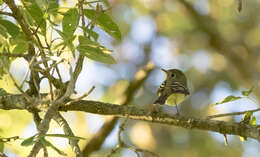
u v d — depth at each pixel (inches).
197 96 789.9
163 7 775.7
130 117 263.6
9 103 270.5
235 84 816.9
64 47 230.5
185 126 254.4
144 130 741.9
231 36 821.2
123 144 238.2
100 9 266.7
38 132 197.3
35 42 229.9
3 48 271.7
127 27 745.6
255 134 238.2
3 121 436.8
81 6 256.4
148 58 749.9
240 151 679.7
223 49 804.6
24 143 181.2
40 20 244.1
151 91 690.8
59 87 267.0
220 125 247.6
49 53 231.5
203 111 768.3
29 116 447.5
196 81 801.6
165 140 743.1
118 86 603.2
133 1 732.0
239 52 813.2
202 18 791.7
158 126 749.3
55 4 269.3
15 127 441.4
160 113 259.4
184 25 787.4
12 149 429.4
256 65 807.7
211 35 794.2
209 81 803.4
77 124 544.1
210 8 791.1
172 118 256.1
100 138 405.4
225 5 770.8
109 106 265.9
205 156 714.2
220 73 820.0
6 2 236.2
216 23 805.9
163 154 727.7
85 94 198.4
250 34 815.7
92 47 222.8
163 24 776.9
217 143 714.2
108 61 227.5
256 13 806.5
